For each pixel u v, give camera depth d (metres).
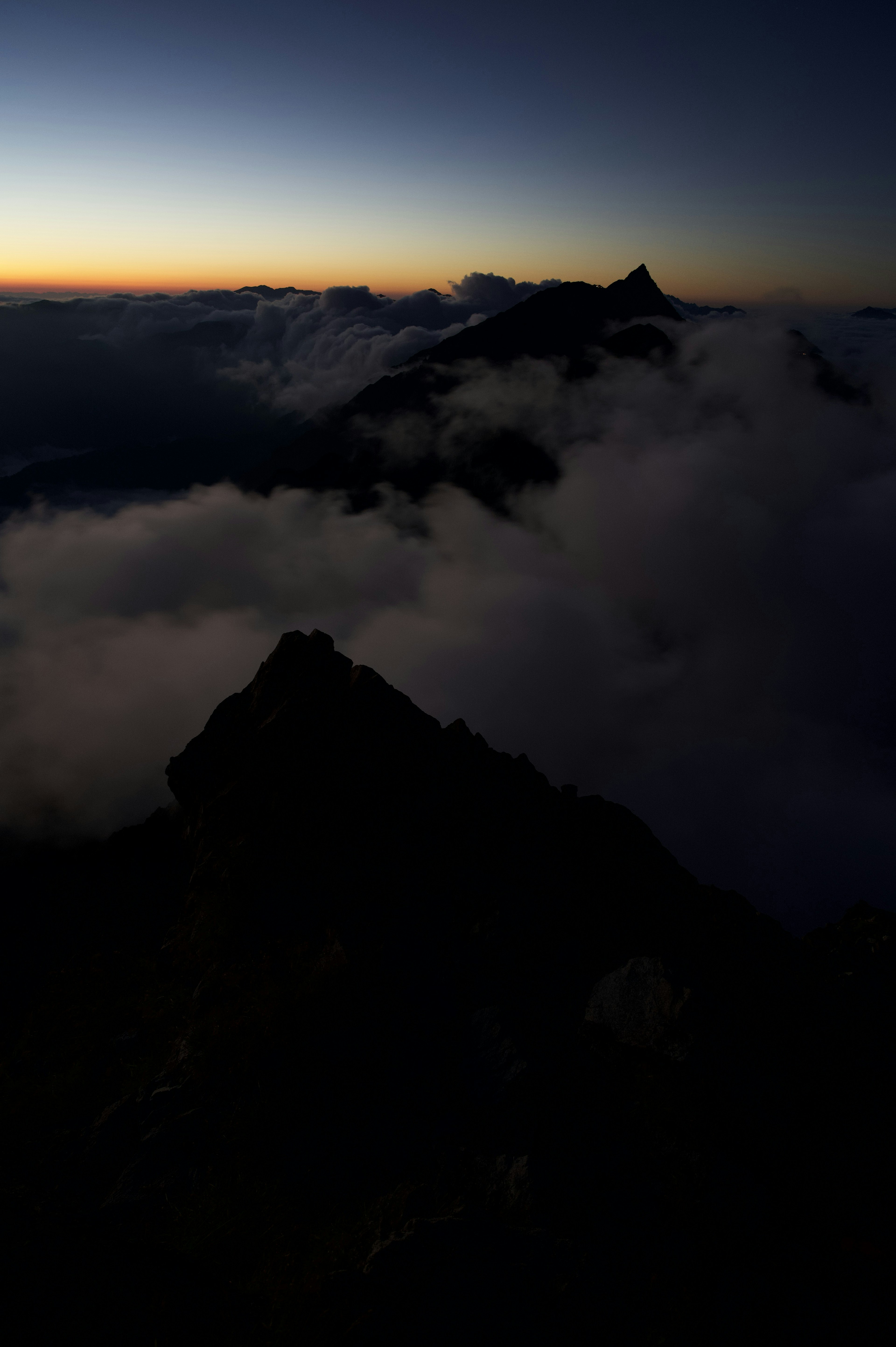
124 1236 4.97
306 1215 5.62
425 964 8.05
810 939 12.91
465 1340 4.49
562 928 8.85
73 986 9.56
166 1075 7.14
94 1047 7.95
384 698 11.12
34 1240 4.47
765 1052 6.68
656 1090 6.34
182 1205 5.68
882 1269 5.27
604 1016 7.00
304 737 10.44
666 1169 5.89
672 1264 5.23
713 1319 4.87
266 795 10.25
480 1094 6.57
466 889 9.19
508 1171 5.78
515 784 11.25
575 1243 5.10
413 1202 5.63
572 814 11.11
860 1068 7.01
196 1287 4.68
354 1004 7.45
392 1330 4.48
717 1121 6.03
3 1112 7.21
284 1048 7.00
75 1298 4.20
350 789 10.10
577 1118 6.34
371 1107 6.54
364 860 9.49
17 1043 8.73
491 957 8.27
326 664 11.55
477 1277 4.80
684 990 6.82
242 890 9.23
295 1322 4.57
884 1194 5.77
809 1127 6.25
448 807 10.23
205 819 10.50
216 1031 7.27
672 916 9.27
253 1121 6.38
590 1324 4.70
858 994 8.54
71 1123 7.02
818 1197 5.76
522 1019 7.39
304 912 8.85
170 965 9.16
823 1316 4.95
